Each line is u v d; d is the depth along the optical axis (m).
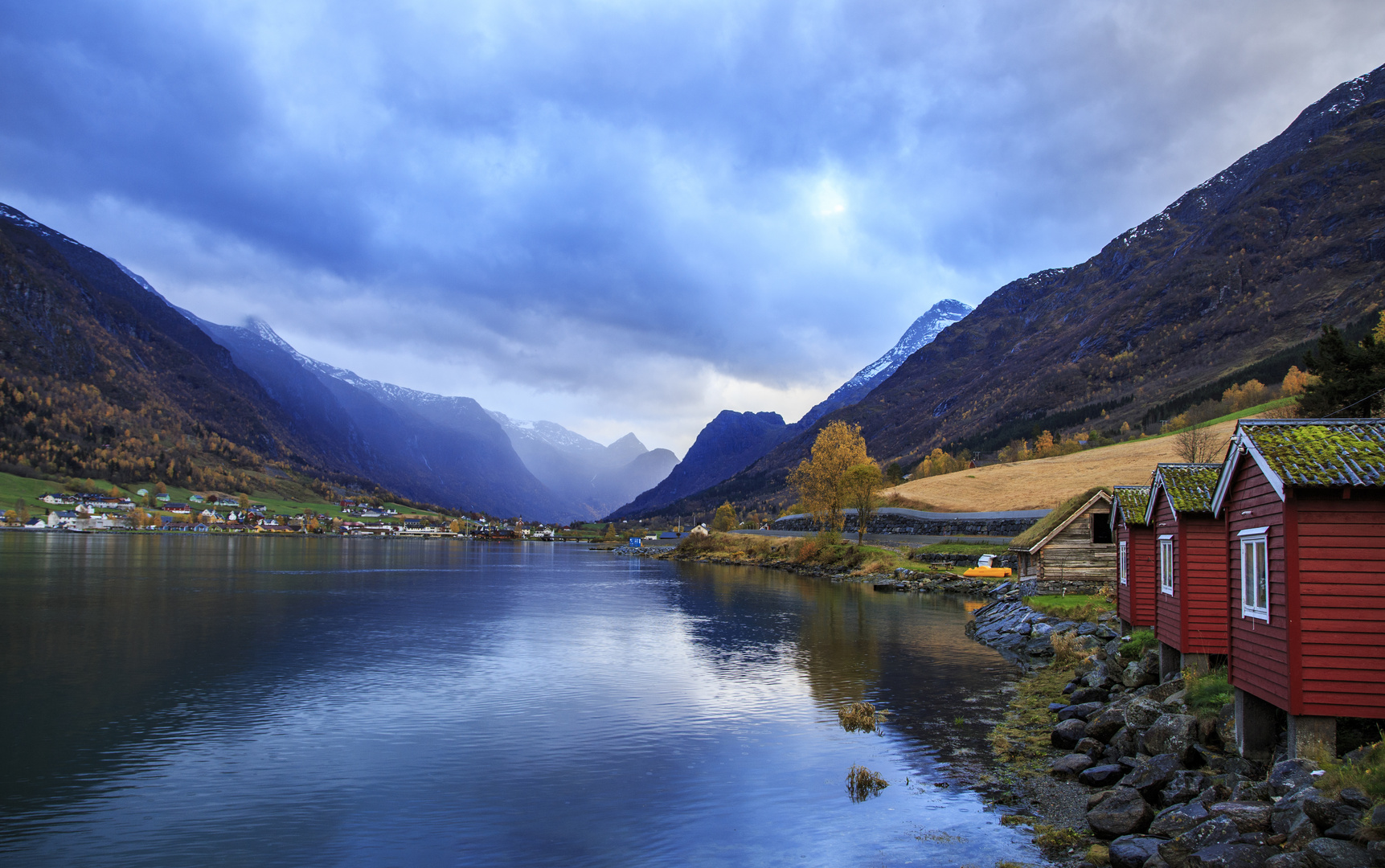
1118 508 34.72
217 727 26.72
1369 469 15.01
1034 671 35.94
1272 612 16.14
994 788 19.98
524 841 17.25
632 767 22.44
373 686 33.31
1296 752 15.30
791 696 31.20
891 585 81.69
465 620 56.25
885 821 17.94
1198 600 23.34
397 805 19.58
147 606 61.91
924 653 41.25
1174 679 23.41
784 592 78.56
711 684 33.59
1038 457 174.00
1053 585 53.06
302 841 17.39
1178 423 155.88
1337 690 14.95
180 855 16.64
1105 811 16.53
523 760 23.11
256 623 53.41
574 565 145.50
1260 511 16.98
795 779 21.20
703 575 113.00
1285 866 11.87
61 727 26.67
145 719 27.67
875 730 25.91
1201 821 14.50
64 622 52.06
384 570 118.94
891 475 196.12
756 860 16.08
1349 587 15.09
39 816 18.81
